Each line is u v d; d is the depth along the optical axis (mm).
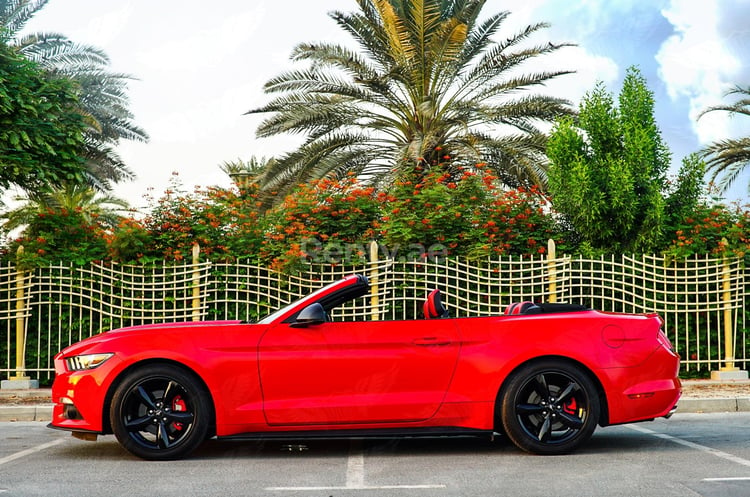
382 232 13039
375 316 12312
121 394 6516
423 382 6574
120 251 12531
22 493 5285
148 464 6402
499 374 6570
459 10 23062
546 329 6672
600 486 5367
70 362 6727
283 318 6707
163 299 12367
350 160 22828
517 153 21875
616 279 13156
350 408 6512
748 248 12789
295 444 7457
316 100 23156
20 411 9688
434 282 12422
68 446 7449
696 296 12766
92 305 12391
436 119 22844
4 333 12656
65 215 13094
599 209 13516
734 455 6602
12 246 12891
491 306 12562
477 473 5898
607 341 6688
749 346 12906
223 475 5910
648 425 8625
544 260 12609
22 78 14023
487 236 13086
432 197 13109
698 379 12734
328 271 12633
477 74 22859
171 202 13164
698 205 13867
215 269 12594
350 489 5363
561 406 6645
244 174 23141
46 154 14109
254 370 6527
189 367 6527
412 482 5586
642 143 13664
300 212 13070
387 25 22141
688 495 5070
